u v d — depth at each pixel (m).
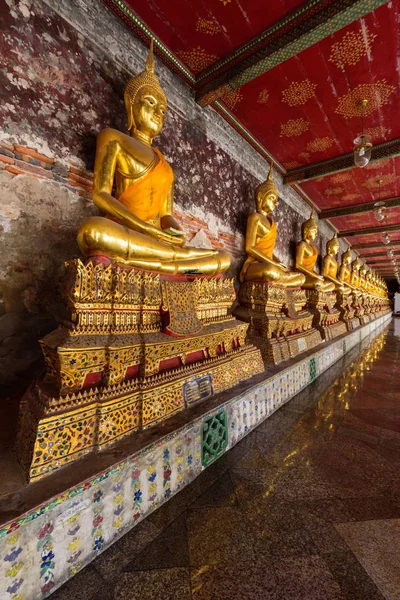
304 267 6.68
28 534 1.25
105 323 2.04
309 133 5.12
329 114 4.60
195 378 2.49
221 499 1.97
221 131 4.70
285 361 4.16
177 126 3.86
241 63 3.54
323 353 5.34
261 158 5.84
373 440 2.85
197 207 4.20
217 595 1.34
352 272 11.70
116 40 3.07
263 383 3.16
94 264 2.05
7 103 2.24
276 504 1.94
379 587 1.38
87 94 2.79
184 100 3.96
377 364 6.14
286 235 6.97
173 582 1.39
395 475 2.30
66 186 2.62
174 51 3.55
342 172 6.65
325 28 2.93
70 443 1.59
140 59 3.34
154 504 1.84
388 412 3.54
